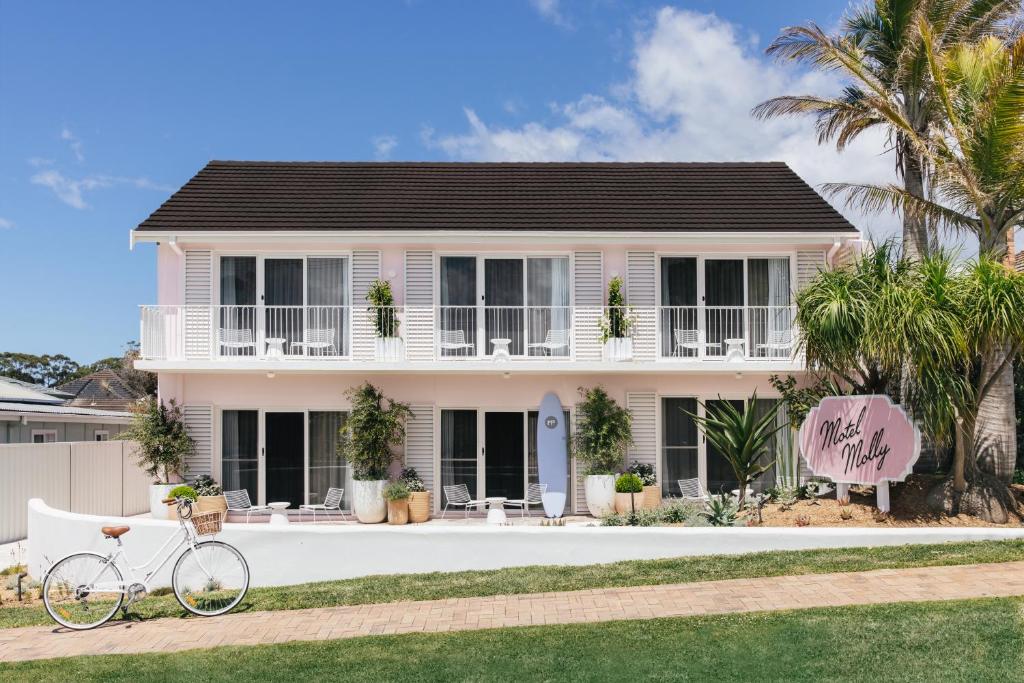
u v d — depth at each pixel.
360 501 15.73
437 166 19.81
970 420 12.00
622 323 16.39
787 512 12.13
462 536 10.47
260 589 9.89
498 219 17.03
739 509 12.48
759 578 9.02
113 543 11.24
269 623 8.19
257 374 16.62
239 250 16.66
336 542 10.52
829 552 9.95
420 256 16.78
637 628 7.41
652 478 16.11
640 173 19.45
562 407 16.67
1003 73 12.77
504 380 16.75
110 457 17.45
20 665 7.01
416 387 16.69
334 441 16.75
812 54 16.84
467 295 16.92
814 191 18.25
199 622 8.32
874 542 10.23
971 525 11.54
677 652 6.77
